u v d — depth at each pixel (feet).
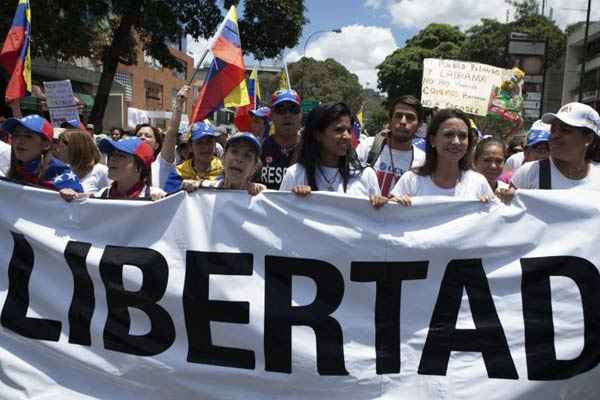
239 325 9.83
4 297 10.58
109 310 10.23
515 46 66.80
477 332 9.48
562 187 10.77
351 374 9.55
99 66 95.55
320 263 9.70
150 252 10.13
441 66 21.03
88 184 14.53
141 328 10.12
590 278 9.43
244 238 9.86
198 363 9.90
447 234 9.56
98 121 63.98
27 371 10.39
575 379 9.38
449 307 9.55
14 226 10.57
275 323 9.72
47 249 10.44
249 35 67.62
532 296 9.50
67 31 55.47
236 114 20.86
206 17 62.75
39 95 27.63
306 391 9.69
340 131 10.14
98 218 10.34
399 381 9.51
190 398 9.99
